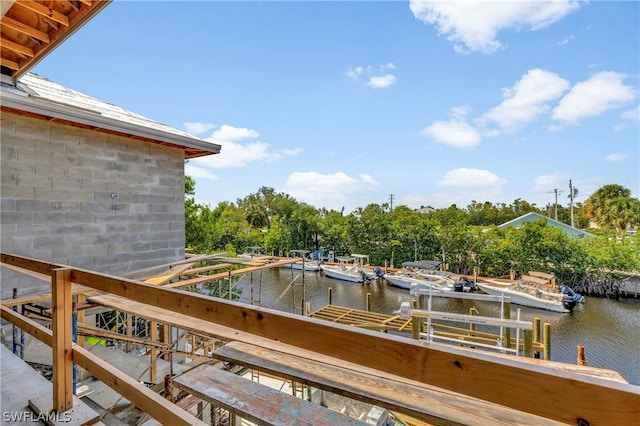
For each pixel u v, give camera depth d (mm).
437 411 1276
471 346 7023
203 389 1791
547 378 699
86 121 4484
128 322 5457
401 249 24000
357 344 910
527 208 42375
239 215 40094
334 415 1524
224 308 1194
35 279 4406
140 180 5625
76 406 1995
